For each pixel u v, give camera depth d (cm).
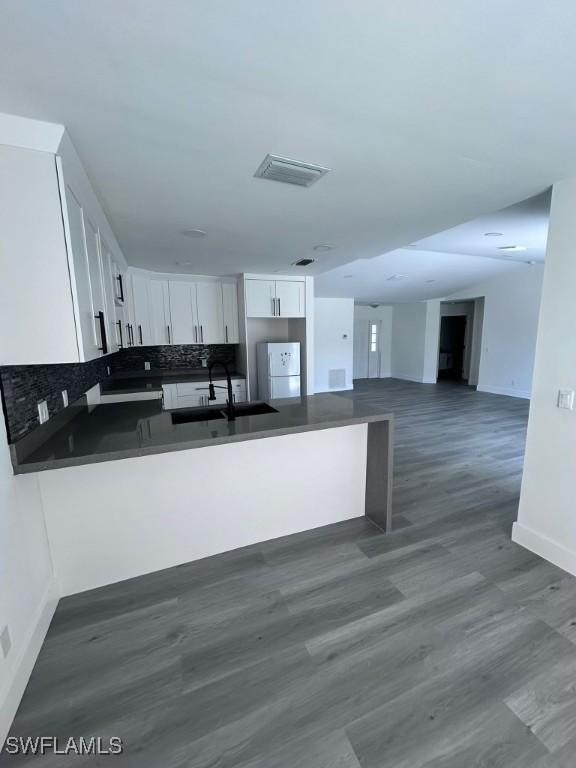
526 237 399
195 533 224
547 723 130
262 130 145
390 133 148
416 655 158
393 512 285
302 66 109
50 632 172
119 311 342
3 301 146
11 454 150
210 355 541
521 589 198
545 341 213
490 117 137
